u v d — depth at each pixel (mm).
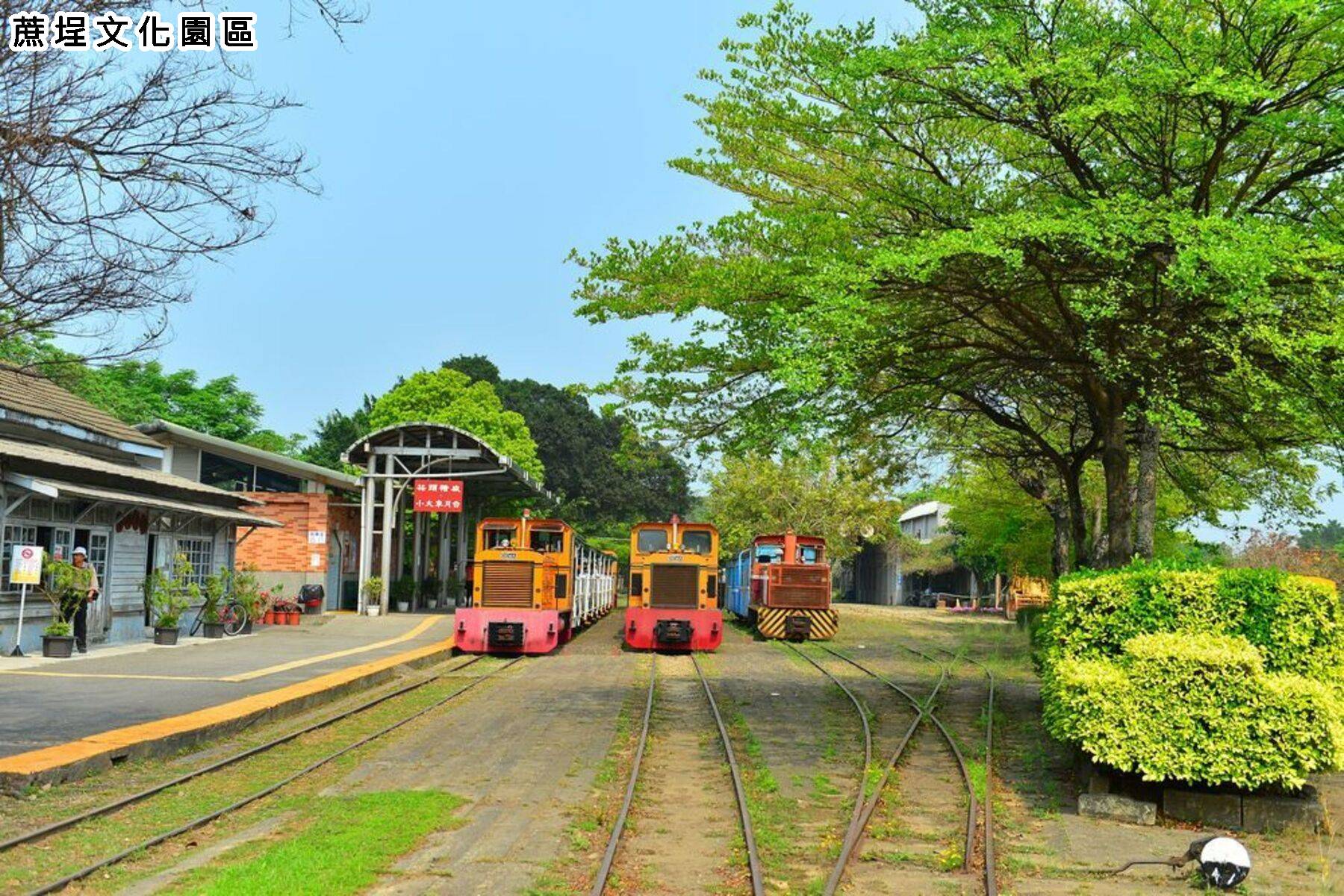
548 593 26641
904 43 11586
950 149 12977
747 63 12680
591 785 10094
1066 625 10711
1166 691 9188
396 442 33562
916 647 28797
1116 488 14445
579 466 67562
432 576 42938
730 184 13383
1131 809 9227
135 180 8156
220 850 7660
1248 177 12477
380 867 7277
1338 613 9781
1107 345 12680
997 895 6957
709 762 11617
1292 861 8086
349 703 15758
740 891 7008
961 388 15617
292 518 33000
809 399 13992
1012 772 11352
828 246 12320
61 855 7430
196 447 30875
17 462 17625
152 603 21672
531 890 6836
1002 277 12320
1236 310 10688
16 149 7535
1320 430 12609
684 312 13164
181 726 11727
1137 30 11117
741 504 51250
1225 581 10023
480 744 12383
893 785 10539
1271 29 10961
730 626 40406
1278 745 8938
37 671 16297
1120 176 12562
